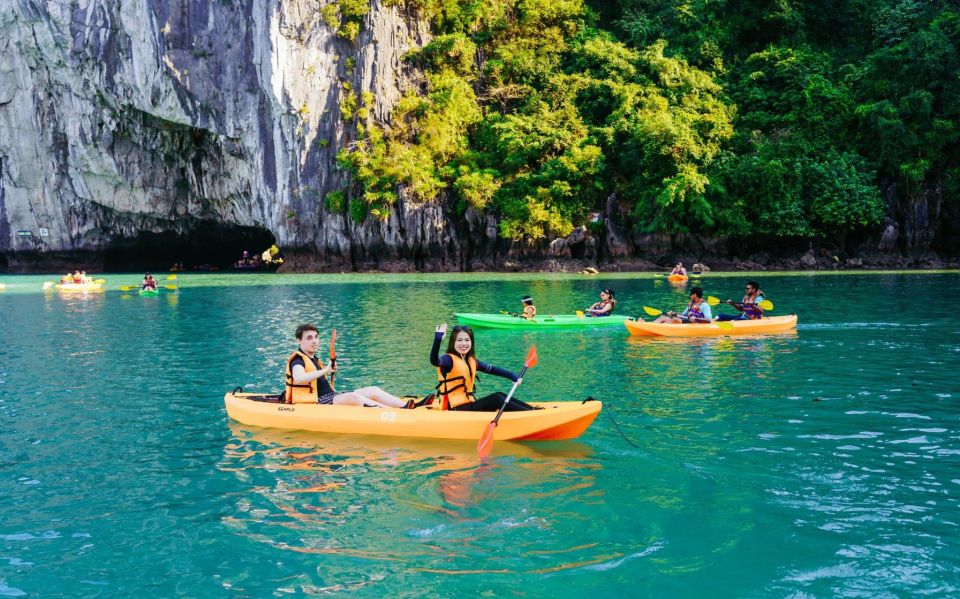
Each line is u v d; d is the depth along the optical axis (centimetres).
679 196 4453
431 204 4766
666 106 4894
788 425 837
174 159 5531
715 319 1716
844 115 4834
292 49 4847
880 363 1216
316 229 4984
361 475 684
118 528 571
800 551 520
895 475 669
